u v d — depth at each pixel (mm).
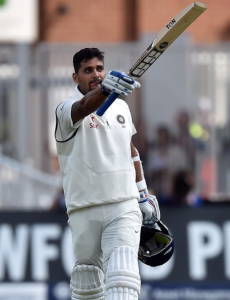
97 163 22422
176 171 42250
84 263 23000
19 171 42656
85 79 22828
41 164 42750
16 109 42469
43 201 42719
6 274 39594
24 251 39781
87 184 22422
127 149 22781
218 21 53969
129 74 21734
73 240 22938
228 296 39500
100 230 22547
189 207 40156
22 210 40062
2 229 39875
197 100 42781
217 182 42844
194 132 42750
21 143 42594
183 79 42719
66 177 22828
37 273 39656
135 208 22516
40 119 42438
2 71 42344
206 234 39969
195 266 39688
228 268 39750
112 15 56219
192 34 53719
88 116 22578
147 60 21391
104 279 23188
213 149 42812
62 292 39594
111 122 22719
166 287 39406
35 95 42312
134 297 21734
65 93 42188
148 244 23828
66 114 22141
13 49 42250
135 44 42156
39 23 56125
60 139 22734
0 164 42656
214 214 40031
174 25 20438
